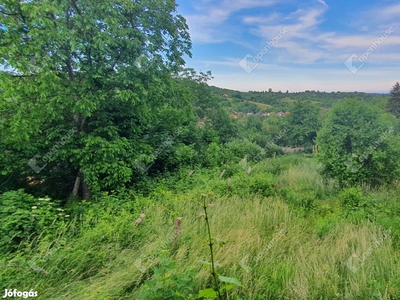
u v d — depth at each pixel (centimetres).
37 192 655
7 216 405
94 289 276
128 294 277
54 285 293
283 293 283
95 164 596
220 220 462
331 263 332
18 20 493
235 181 732
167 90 749
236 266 315
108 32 552
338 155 796
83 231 409
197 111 1650
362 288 284
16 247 364
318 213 579
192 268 265
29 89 480
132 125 726
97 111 636
